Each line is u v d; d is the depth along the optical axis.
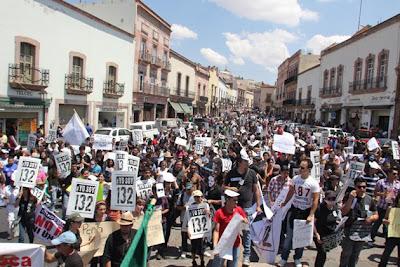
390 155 17.95
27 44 23.28
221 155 16.00
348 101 42.38
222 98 95.06
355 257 7.34
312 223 7.11
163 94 46.84
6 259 5.21
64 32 26.34
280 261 7.84
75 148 15.56
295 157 14.98
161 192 8.62
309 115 59.47
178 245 9.51
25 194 8.22
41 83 24.17
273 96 132.88
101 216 7.18
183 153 15.23
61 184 11.25
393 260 8.83
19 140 23.06
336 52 47.47
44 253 5.33
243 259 7.70
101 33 31.11
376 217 7.27
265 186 10.63
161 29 45.19
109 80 33.16
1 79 21.44
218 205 8.55
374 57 36.56
